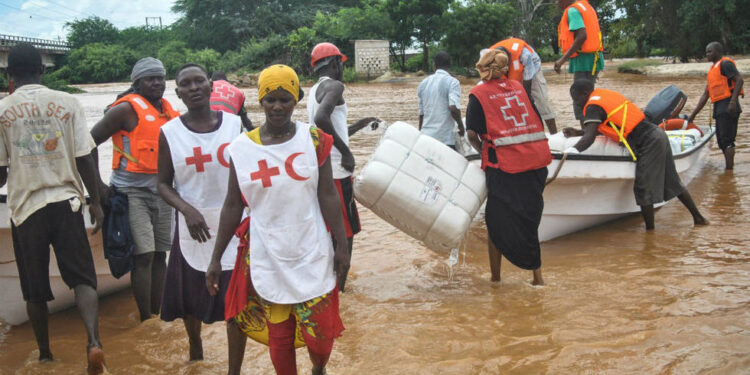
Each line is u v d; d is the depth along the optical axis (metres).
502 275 5.91
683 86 26.95
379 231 7.52
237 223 3.45
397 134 5.45
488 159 5.41
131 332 4.91
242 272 3.47
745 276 5.34
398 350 4.24
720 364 3.78
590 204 7.06
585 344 4.15
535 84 7.58
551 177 6.45
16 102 4.21
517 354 4.11
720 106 9.89
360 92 32.84
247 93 38.00
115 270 4.90
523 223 5.36
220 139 4.00
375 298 5.38
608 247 6.59
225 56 65.06
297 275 3.34
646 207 7.01
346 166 5.37
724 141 10.00
